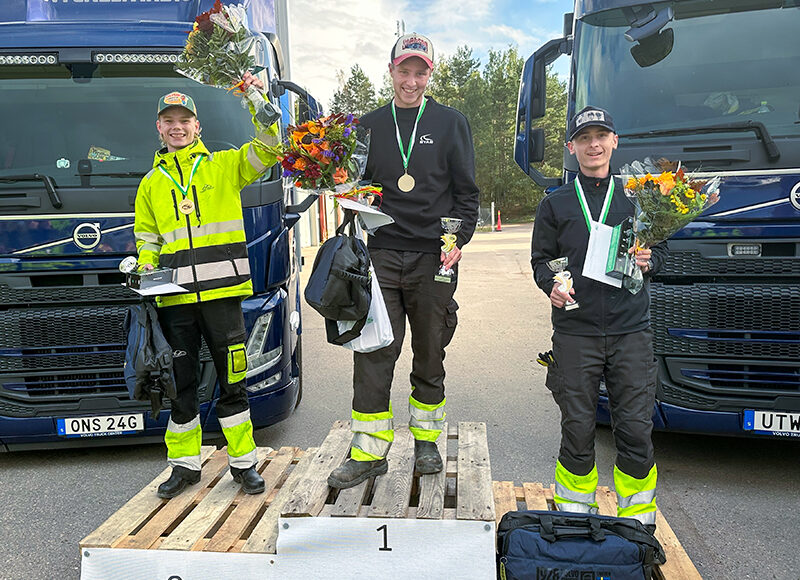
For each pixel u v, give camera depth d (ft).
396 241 9.91
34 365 13.30
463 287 39.96
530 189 170.09
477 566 8.50
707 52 13.48
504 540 8.40
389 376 9.87
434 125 9.78
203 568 8.83
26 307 13.23
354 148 9.07
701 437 15.69
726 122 12.94
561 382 9.69
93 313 13.23
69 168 13.23
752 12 13.43
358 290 8.98
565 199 9.76
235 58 9.55
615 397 9.67
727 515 11.82
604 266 9.15
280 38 20.30
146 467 14.24
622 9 14.06
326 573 8.70
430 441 10.23
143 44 13.50
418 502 9.65
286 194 15.57
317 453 10.87
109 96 13.61
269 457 12.00
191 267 10.18
